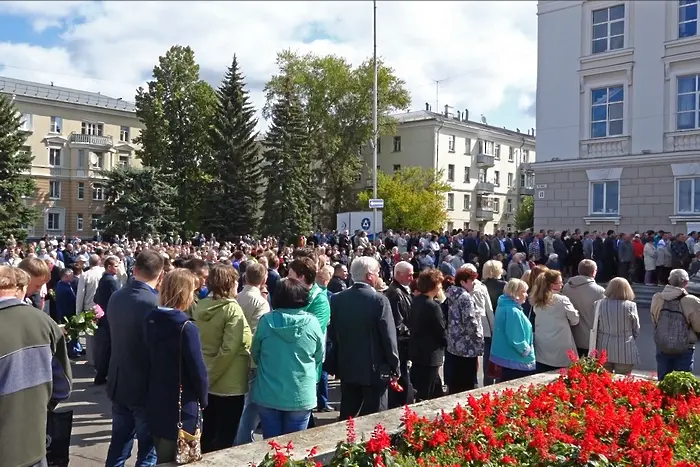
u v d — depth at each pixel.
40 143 57.75
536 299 6.85
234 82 44.16
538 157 28.28
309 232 45.03
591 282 7.23
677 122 24.22
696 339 7.14
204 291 7.16
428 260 19.23
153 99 49.34
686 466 3.80
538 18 28.38
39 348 3.64
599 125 26.48
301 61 53.84
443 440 4.03
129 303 4.59
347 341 5.48
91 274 10.42
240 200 43.34
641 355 10.98
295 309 4.78
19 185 36.19
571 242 22.39
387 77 52.53
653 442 4.18
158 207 44.12
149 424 3.99
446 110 67.19
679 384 5.38
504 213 66.75
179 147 49.03
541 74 28.22
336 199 54.94
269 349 4.71
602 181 26.17
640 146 25.08
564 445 3.97
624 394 5.34
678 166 23.86
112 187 43.78
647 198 24.75
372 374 5.39
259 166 46.41
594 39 26.70
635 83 25.23
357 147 54.25
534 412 4.66
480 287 7.89
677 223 23.83
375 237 25.16
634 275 21.17
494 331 6.80
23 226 36.94
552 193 27.69
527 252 23.28
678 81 24.23
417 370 6.46
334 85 53.16
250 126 44.41
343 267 9.95
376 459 3.50
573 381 5.69
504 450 3.98
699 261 18.00
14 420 3.45
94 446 6.20
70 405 7.75
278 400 4.62
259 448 4.05
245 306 5.73
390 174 59.28
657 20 24.62
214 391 4.87
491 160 62.31
